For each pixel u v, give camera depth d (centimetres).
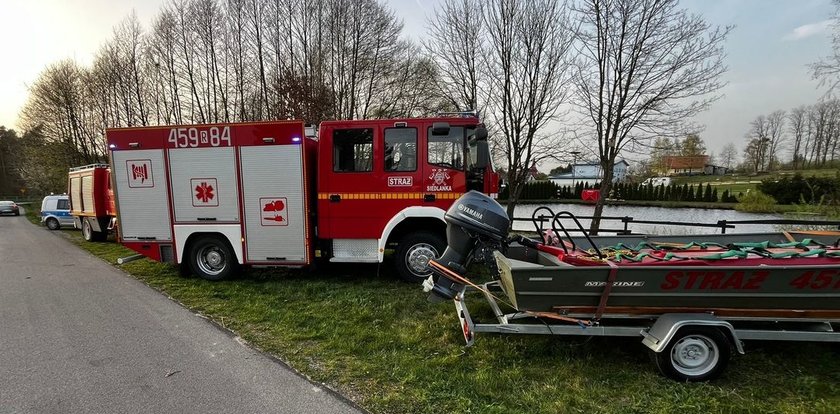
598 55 888
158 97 2017
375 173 585
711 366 312
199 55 1830
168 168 610
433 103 1548
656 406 282
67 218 1838
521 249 430
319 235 605
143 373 341
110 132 612
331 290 573
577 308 338
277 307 506
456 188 574
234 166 597
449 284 383
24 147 2873
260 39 1711
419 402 289
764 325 352
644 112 862
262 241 608
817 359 346
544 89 1020
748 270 305
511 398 292
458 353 365
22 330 441
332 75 1723
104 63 2130
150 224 627
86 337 420
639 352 365
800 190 1284
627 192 1814
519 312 380
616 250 410
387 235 587
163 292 582
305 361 360
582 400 289
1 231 1736
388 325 438
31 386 321
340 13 1695
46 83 2342
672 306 328
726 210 1489
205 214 613
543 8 987
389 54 1808
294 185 591
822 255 326
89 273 731
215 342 404
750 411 274
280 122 580
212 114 1870
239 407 289
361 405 289
